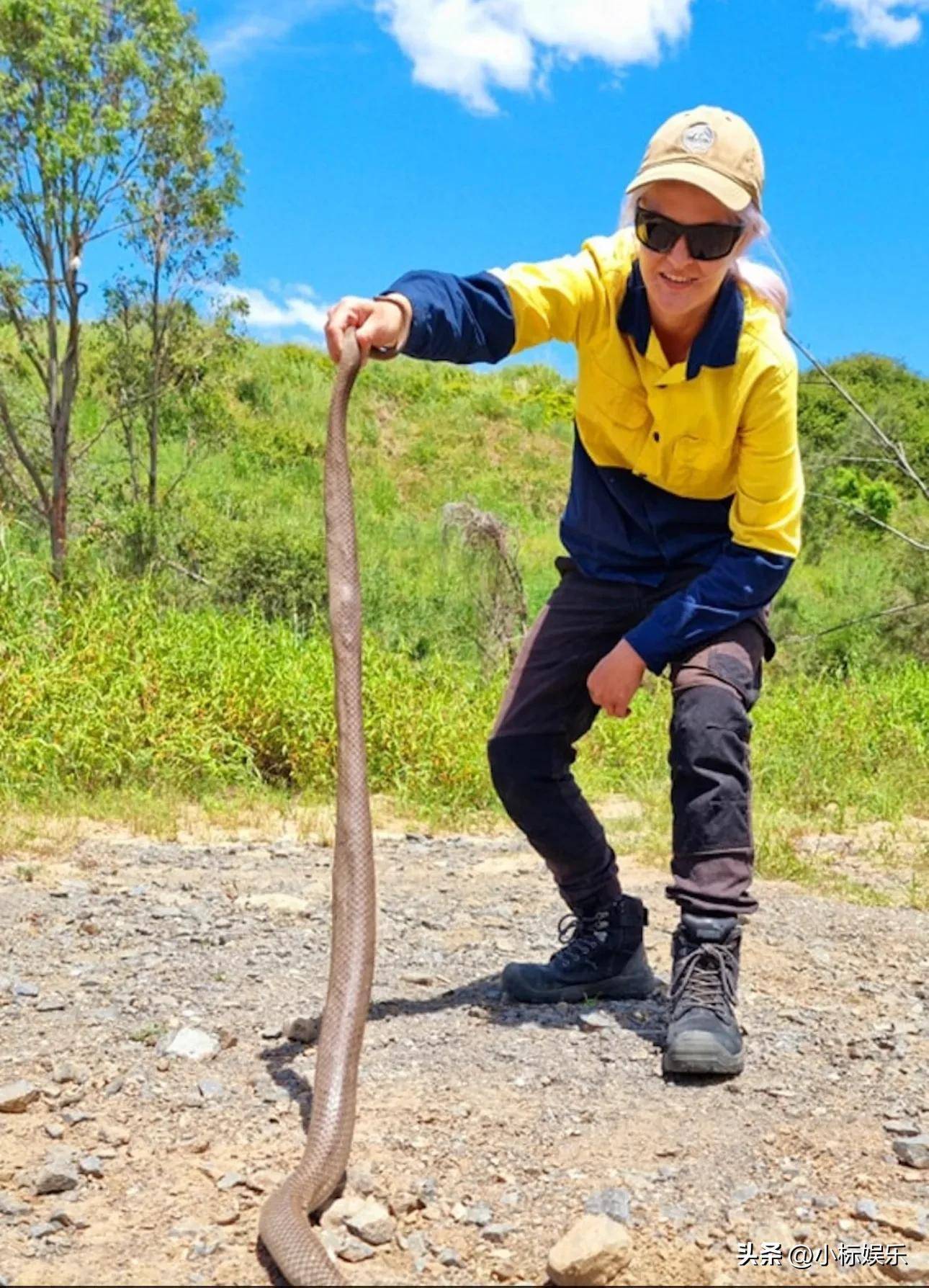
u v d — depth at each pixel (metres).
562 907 4.96
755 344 2.91
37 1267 2.14
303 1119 2.70
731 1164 2.52
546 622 3.31
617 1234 2.15
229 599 15.27
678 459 3.04
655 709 10.76
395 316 2.77
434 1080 2.88
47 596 8.84
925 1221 2.32
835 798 8.60
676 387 2.93
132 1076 2.90
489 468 28.91
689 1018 2.93
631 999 3.49
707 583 3.04
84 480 16.97
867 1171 2.52
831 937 4.50
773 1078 2.96
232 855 5.88
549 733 3.29
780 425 2.96
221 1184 2.41
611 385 3.03
